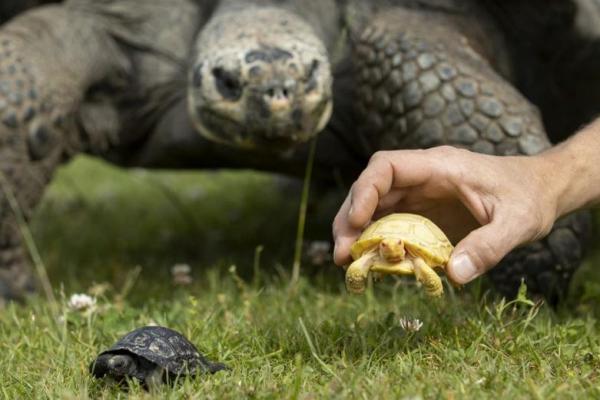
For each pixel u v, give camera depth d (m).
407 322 3.62
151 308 4.70
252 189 9.42
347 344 3.66
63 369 3.55
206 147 5.47
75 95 5.28
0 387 3.33
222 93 4.49
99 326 4.10
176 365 3.25
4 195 5.01
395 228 3.09
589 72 5.54
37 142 5.05
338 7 5.36
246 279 5.65
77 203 9.12
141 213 8.52
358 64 5.11
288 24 4.77
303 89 4.40
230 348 3.69
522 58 5.58
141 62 5.54
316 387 3.14
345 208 3.24
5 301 5.05
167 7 5.52
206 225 7.85
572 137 3.49
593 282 5.14
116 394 3.23
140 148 5.84
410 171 3.15
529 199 3.13
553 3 5.14
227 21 4.88
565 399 2.96
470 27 5.33
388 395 2.98
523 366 3.31
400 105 4.86
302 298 4.70
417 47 4.90
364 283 3.11
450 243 3.23
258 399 3.01
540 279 4.58
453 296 4.21
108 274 5.97
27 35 5.27
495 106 4.71
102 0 5.57
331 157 5.52
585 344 3.65
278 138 4.49
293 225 7.37
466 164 3.16
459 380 3.12
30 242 5.07
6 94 4.98
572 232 4.59
